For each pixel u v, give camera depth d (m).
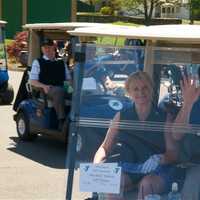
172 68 4.21
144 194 4.21
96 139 4.21
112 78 4.22
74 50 4.23
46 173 7.53
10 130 10.59
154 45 4.34
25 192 6.66
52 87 8.79
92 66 4.21
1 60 14.06
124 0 32.97
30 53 9.61
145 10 31.31
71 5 32.81
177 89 4.22
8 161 8.21
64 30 9.06
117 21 33.59
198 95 4.20
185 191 4.20
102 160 4.20
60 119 8.66
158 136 4.22
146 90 4.23
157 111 4.23
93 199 4.21
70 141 4.20
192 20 29.80
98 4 39.47
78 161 4.19
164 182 4.21
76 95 4.21
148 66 4.23
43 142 9.55
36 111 9.21
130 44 4.33
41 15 33.41
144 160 4.22
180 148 4.22
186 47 4.27
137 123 4.23
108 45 4.20
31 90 9.32
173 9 36.53
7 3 33.62
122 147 4.21
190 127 4.21
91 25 7.80
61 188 6.79
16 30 33.56
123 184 4.20
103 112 4.22
